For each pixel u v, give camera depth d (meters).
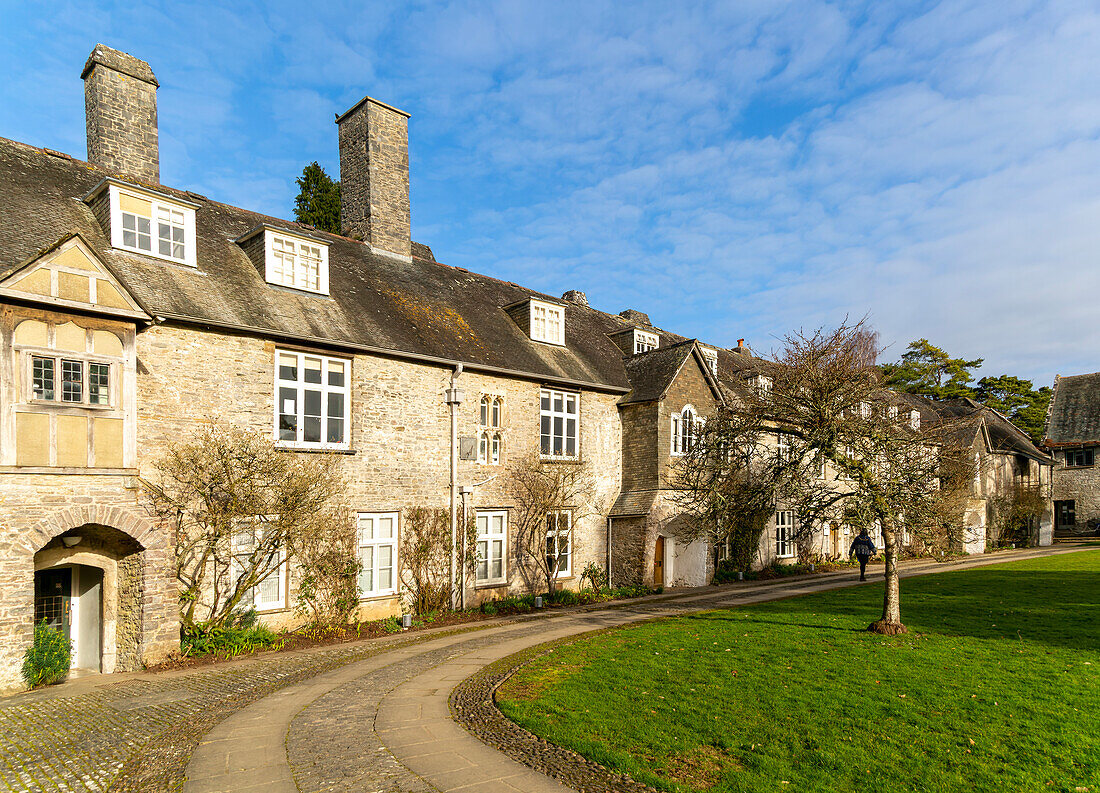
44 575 12.45
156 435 12.76
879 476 12.06
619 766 6.34
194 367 13.36
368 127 20.58
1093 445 42.19
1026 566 24.06
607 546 21.61
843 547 29.67
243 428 13.96
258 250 16.06
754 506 13.34
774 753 6.56
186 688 10.12
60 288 10.88
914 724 7.35
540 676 9.72
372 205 20.50
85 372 11.14
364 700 9.13
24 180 14.07
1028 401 53.00
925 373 54.56
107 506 11.12
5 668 9.98
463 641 13.41
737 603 17.38
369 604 15.64
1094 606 14.76
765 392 13.72
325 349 15.36
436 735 7.48
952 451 13.61
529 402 19.73
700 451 14.44
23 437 10.44
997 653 10.52
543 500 19.27
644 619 15.26
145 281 13.23
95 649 12.12
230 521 12.85
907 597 16.80
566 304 22.53
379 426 16.14
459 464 17.78
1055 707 7.85
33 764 7.02
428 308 19.25
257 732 7.83
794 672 9.50
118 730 8.10
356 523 15.46
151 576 11.58
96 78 16.12
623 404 22.25
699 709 7.89
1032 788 5.80
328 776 6.38
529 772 6.31
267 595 14.14
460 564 17.36
